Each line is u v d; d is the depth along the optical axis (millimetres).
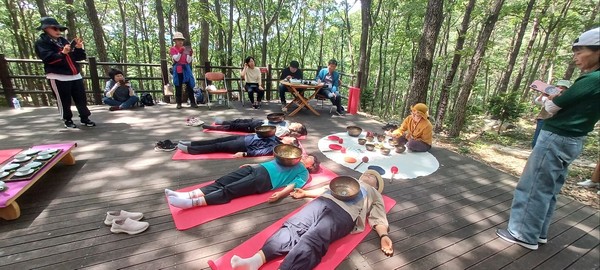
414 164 3422
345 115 5750
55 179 2508
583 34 1621
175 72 5199
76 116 4477
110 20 14250
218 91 5395
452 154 3924
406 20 11711
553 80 14977
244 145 3256
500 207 2572
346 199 1965
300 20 15164
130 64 5578
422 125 3746
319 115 5586
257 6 12547
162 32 9180
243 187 2316
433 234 2105
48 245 1732
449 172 3285
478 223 2295
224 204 2246
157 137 3742
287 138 3387
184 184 2570
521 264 1868
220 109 5551
